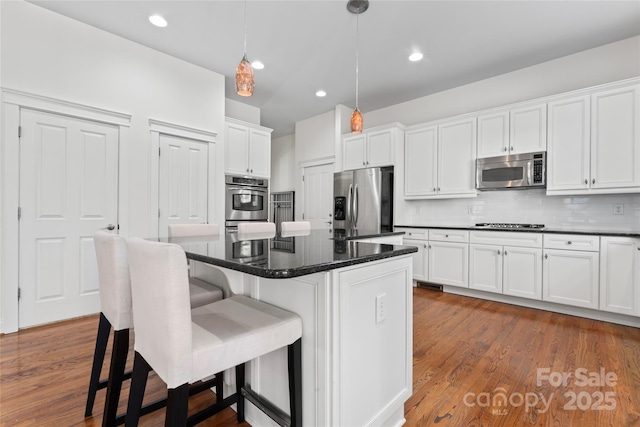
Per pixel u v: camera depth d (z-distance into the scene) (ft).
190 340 2.79
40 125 8.26
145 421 4.60
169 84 10.74
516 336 7.69
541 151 10.16
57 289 8.54
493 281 10.63
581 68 10.27
